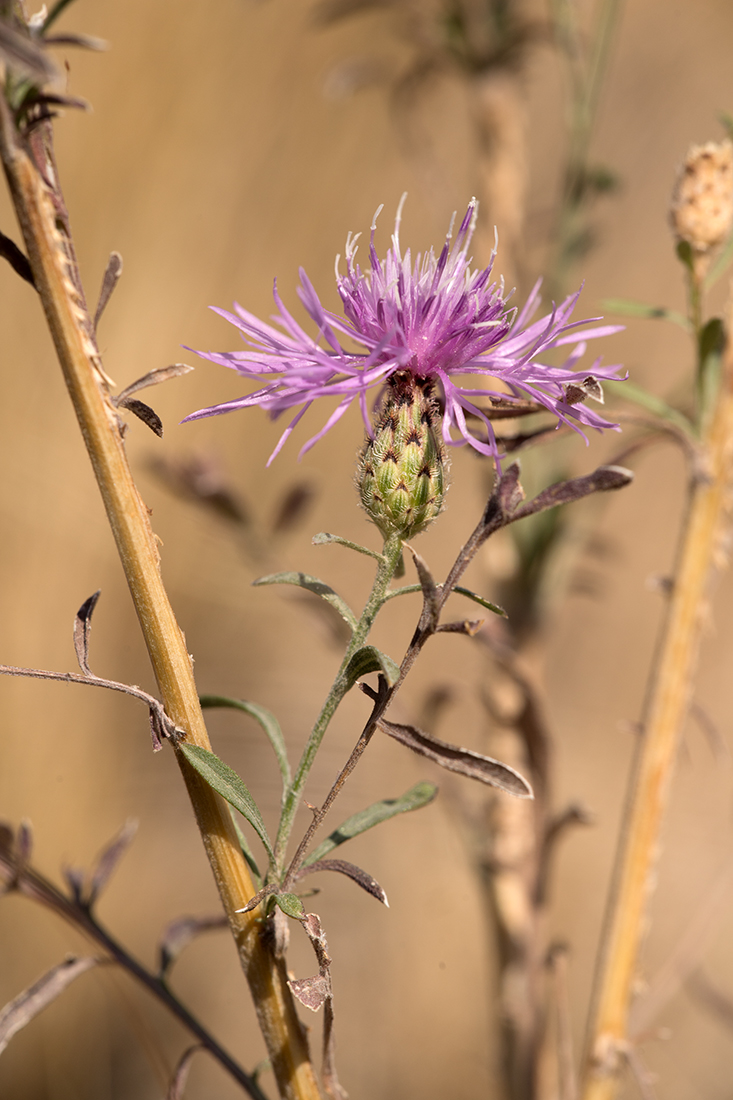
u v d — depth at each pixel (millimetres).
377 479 278
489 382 327
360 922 565
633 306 303
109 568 564
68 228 268
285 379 273
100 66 550
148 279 572
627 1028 317
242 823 507
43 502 544
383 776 534
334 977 551
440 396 284
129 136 559
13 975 502
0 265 539
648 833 306
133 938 543
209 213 589
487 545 381
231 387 599
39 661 541
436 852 568
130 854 547
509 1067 370
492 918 372
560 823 341
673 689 306
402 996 549
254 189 599
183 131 572
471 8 390
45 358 553
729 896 570
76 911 296
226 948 559
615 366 281
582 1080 307
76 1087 506
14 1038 505
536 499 269
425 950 558
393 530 279
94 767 548
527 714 351
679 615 306
